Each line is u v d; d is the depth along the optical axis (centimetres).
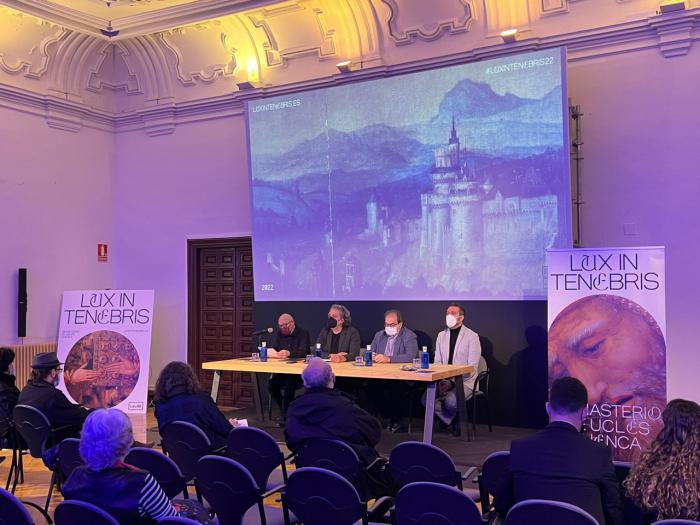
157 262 953
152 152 957
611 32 675
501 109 687
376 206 757
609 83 683
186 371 460
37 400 502
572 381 299
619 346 534
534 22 714
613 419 533
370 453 404
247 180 889
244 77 888
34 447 491
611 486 278
